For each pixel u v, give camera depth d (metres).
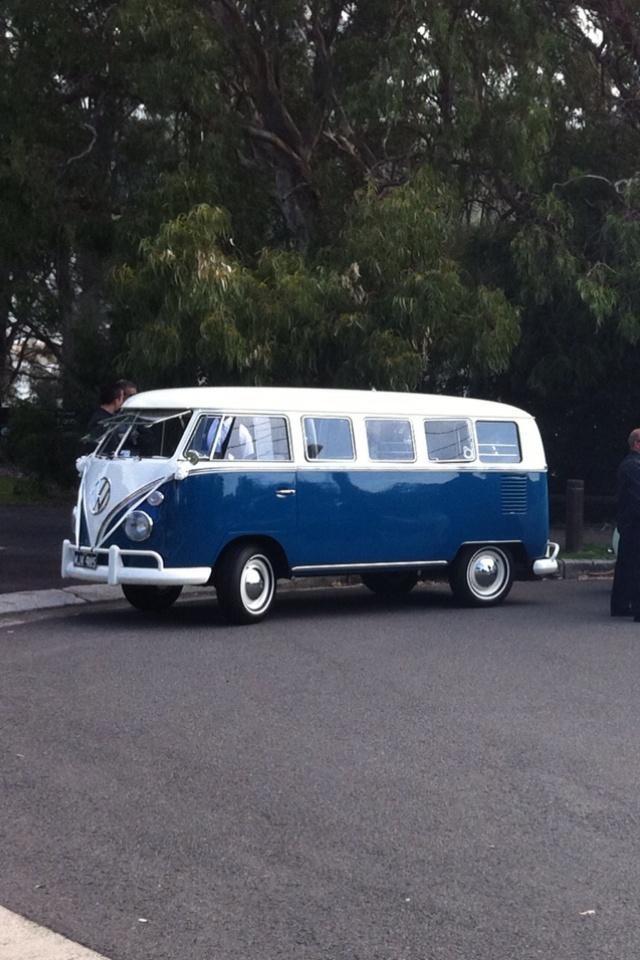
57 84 21.02
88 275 27.55
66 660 11.59
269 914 5.93
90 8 20.52
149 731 9.12
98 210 21.28
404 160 21.30
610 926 5.82
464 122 19.75
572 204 22.75
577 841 6.97
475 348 18.84
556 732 9.24
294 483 13.97
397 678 11.02
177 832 7.04
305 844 6.87
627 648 12.76
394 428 14.85
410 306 17.89
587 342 23.88
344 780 8.01
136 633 13.12
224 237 18.44
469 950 5.55
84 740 8.87
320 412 14.30
